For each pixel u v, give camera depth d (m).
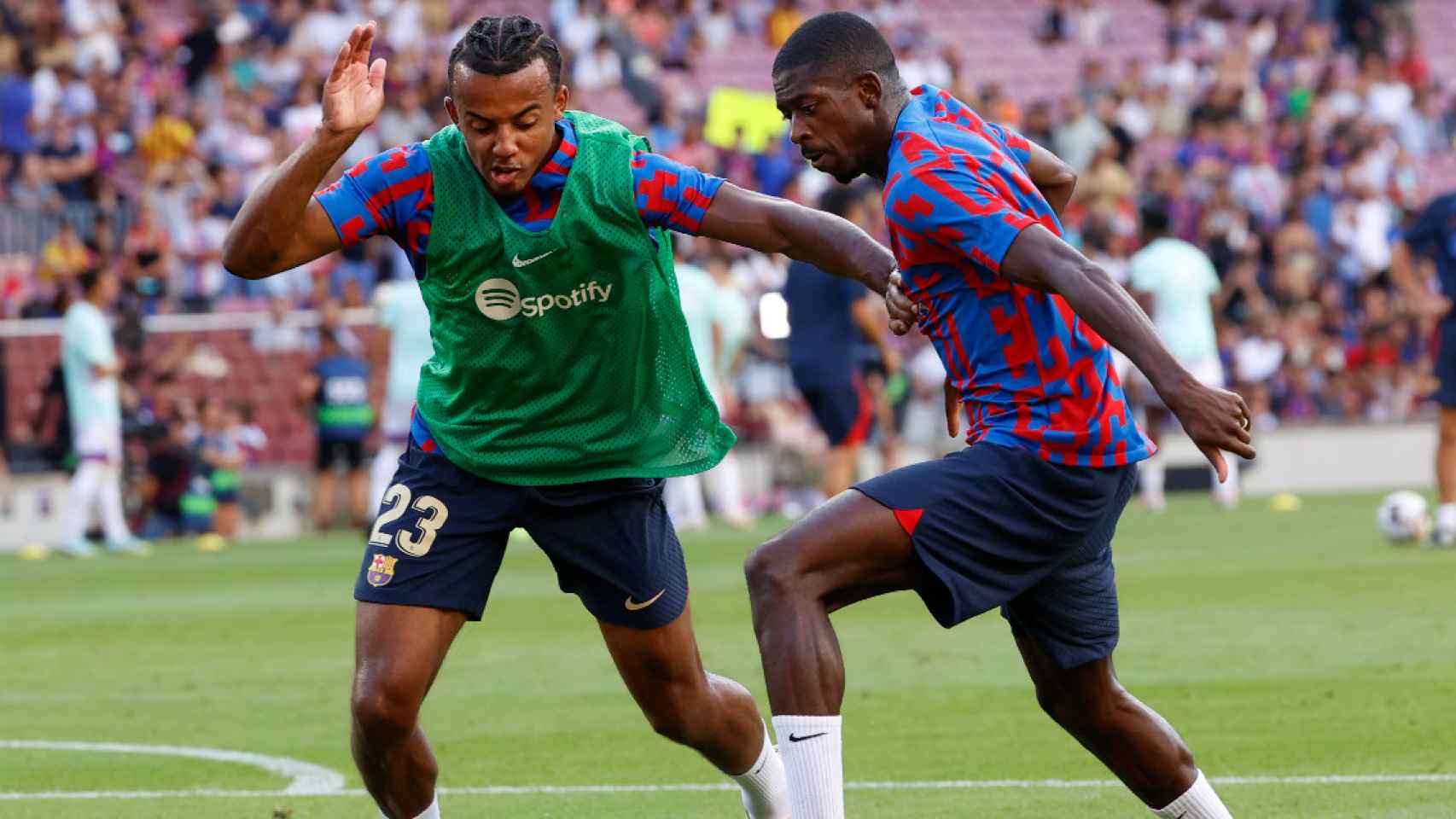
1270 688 13.05
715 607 18.94
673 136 42.22
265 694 14.44
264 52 42.38
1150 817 9.25
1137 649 15.09
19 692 14.87
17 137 38.84
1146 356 6.75
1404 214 41.03
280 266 7.46
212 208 37.59
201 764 11.46
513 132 7.32
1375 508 31.56
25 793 10.62
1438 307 38.03
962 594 7.32
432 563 7.73
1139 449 7.50
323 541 31.66
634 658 8.09
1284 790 9.75
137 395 33.50
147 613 20.62
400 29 43.59
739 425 36.03
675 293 7.90
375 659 7.58
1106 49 51.72
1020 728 11.88
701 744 8.27
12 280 35.00
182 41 41.22
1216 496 33.22
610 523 7.91
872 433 35.69
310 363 34.72
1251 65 50.47
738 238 7.71
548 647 16.61
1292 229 42.38
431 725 12.63
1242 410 6.68
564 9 45.62
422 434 7.99
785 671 7.20
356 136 7.32
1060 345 7.32
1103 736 7.76
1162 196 41.06
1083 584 7.56
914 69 46.66
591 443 7.81
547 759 11.30
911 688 13.56
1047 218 7.40
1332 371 40.53
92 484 30.11
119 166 39.16
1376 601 17.73
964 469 7.36
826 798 7.15
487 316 7.67
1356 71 51.41
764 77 47.22
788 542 7.34
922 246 7.32
